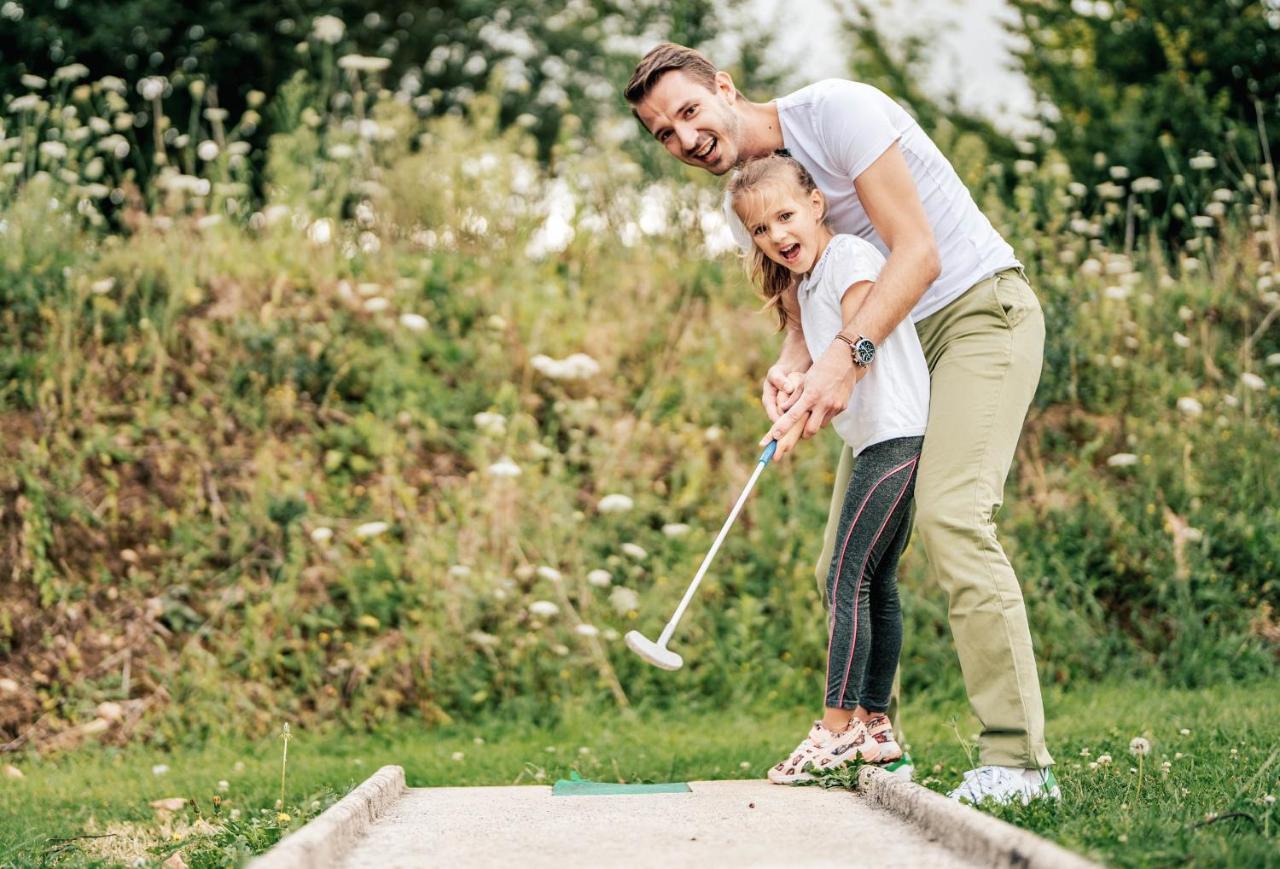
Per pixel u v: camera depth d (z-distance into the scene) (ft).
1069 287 22.62
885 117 9.96
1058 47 34.32
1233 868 6.52
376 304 21.80
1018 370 9.83
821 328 10.38
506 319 23.27
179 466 20.24
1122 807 8.42
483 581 18.48
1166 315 23.71
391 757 15.16
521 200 25.89
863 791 9.36
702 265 25.29
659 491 21.04
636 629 18.60
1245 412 21.54
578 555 19.43
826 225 10.73
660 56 10.58
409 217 25.50
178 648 18.03
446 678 17.74
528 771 13.42
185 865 8.91
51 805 12.66
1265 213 25.80
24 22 37.86
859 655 10.01
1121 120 30.58
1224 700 16.20
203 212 24.91
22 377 20.77
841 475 10.95
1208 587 19.38
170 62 41.09
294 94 25.71
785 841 7.49
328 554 19.04
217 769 14.60
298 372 21.71
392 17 47.34
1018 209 25.40
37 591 18.44
